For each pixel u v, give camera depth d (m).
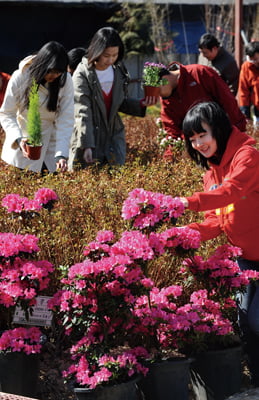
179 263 4.14
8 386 3.43
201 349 3.57
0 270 3.39
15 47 14.74
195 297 3.67
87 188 4.67
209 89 5.78
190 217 4.47
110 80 6.01
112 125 6.13
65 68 4.99
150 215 3.21
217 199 3.33
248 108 9.20
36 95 4.83
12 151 5.34
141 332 3.57
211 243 4.32
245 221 3.60
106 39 5.67
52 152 5.49
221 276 3.60
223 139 3.48
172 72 5.90
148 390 3.43
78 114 5.96
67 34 15.19
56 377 3.74
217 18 16.36
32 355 3.44
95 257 3.39
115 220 4.25
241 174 3.39
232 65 9.56
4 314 3.98
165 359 3.46
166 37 16.48
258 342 3.76
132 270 3.22
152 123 8.87
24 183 4.86
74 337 3.98
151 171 5.28
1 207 4.24
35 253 3.48
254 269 3.79
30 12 14.73
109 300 3.25
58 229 4.01
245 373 4.04
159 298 3.59
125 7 15.45
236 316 4.07
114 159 5.98
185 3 16.55
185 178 5.11
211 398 3.62
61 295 3.37
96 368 3.30
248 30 16.38
